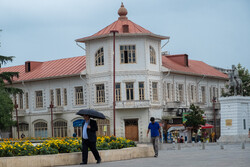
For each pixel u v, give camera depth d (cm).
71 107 6550
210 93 7512
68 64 6894
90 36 6238
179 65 7038
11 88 5947
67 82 6619
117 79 6103
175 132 6244
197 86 7162
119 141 2488
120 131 6097
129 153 2386
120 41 6116
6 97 5838
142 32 6081
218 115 7556
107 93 6153
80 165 2034
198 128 6088
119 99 6103
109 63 6119
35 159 1975
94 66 6288
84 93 6400
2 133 7231
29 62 7300
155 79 6275
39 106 6975
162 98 6356
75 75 6412
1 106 5734
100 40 6219
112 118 6122
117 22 6391
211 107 7388
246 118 5247
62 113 6650
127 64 6109
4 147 2000
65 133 6644
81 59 6881
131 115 6100
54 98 6756
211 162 1923
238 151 2803
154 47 6322
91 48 6319
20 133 7188
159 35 6266
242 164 1781
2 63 5691
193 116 6019
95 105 6275
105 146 2362
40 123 6944
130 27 6266
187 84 6931
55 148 2161
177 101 6531
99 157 2131
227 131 5166
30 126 7031
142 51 6128
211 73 7575
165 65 6588
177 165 1836
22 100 7200
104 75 6172
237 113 5103
